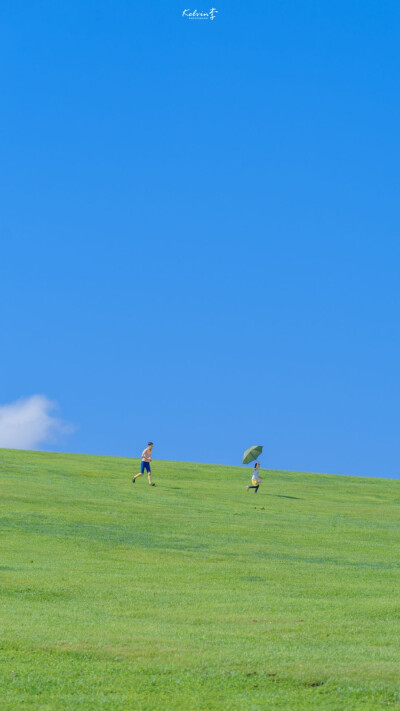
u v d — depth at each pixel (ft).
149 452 136.67
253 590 63.21
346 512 118.93
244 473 167.84
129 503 111.86
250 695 38.47
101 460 170.40
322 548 85.71
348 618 54.49
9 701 37.09
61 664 42.06
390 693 38.73
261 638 48.52
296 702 37.55
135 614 54.13
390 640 48.91
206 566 72.79
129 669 41.52
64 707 36.65
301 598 60.70
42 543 80.48
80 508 103.50
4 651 43.78
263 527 98.22
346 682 39.99
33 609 54.34
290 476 169.68
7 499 105.81
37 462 155.12
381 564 77.51
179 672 41.24
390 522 110.01
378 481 170.40
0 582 62.03
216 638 48.08
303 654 44.86
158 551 79.46
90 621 51.44
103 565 71.41
